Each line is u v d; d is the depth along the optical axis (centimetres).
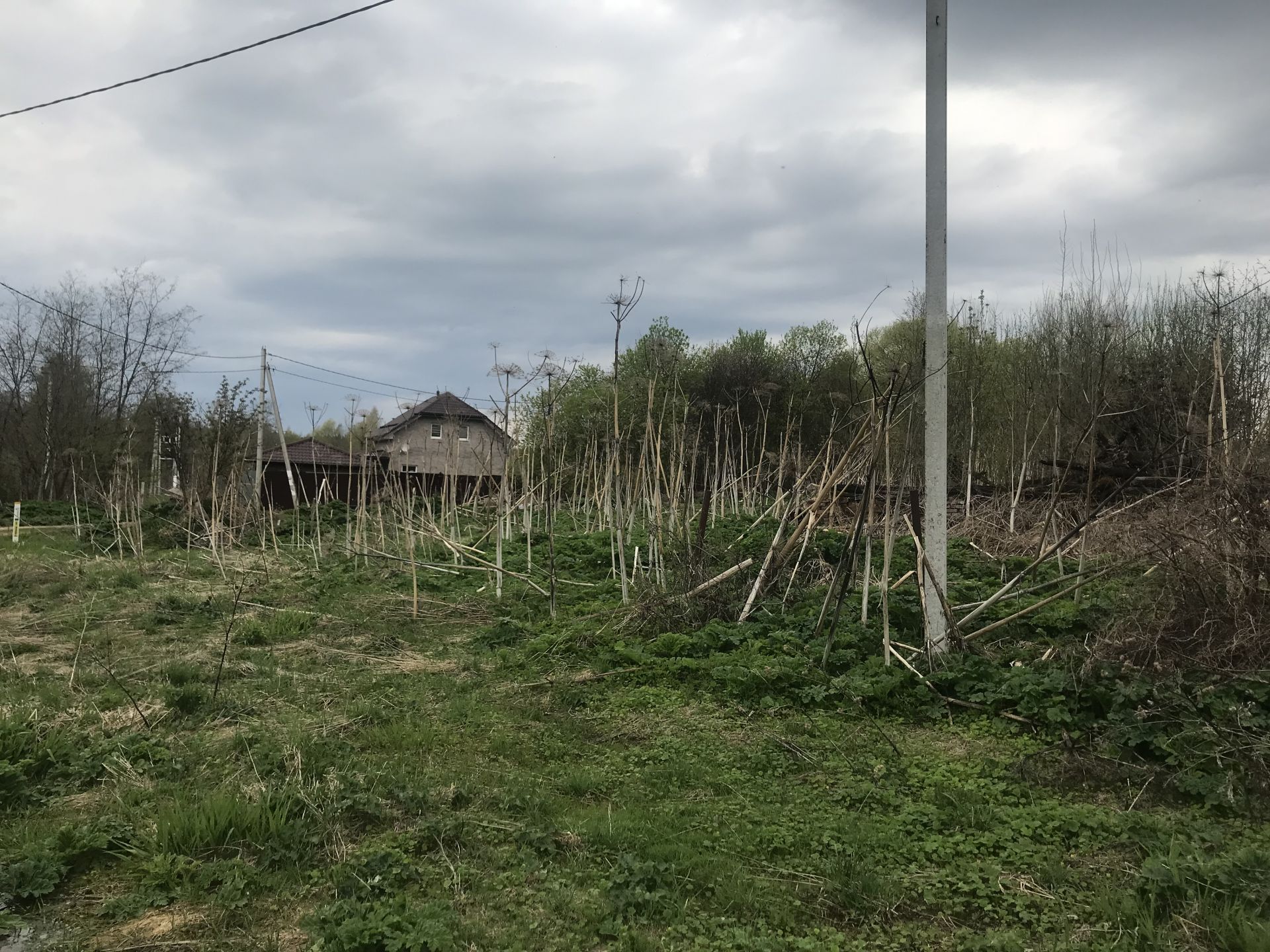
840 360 2247
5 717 593
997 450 1739
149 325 4378
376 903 368
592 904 378
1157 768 511
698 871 408
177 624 1027
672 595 922
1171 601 648
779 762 564
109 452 3177
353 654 879
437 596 1186
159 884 392
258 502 1797
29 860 399
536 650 850
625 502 1387
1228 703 548
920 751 578
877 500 1169
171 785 505
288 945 350
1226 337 1302
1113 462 1234
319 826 446
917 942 357
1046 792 505
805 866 421
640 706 687
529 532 1296
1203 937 349
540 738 620
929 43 753
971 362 1767
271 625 988
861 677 693
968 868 414
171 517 2019
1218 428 924
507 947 344
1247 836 433
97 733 591
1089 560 927
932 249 749
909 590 952
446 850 429
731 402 2619
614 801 507
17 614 1115
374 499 1816
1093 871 412
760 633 836
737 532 1224
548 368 1162
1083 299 1591
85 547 1850
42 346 3941
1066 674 628
